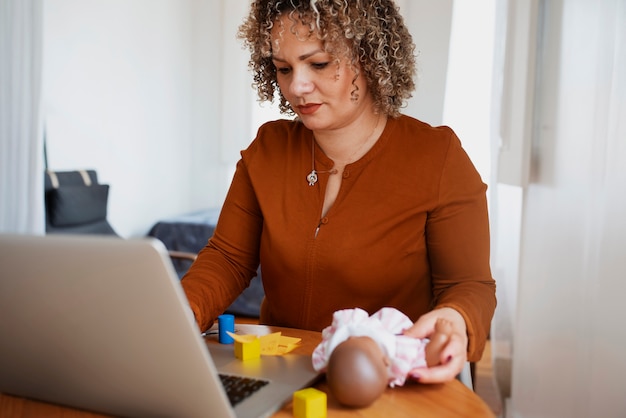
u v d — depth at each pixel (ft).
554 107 6.26
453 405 2.69
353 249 3.76
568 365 5.56
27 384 2.77
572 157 5.61
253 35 3.87
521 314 7.22
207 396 2.36
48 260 2.31
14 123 9.16
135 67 13.73
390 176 3.82
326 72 3.56
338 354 2.59
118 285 2.25
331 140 3.87
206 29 15.83
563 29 6.00
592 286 4.99
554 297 6.04
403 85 3.95
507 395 7.95
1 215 9.25
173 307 2.21
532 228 6.93
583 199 5.26
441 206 3.76
